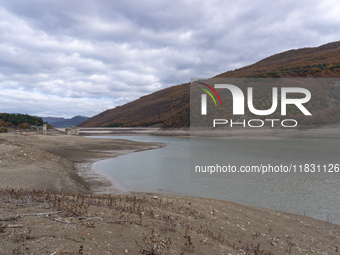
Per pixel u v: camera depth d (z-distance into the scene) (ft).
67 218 14.01
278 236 18.90
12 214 13.60
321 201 33.14
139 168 57.67
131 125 442.09
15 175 35.65
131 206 20.40
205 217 20.92
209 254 12.66
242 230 18.92
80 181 41.22
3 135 104.22
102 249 10.53
